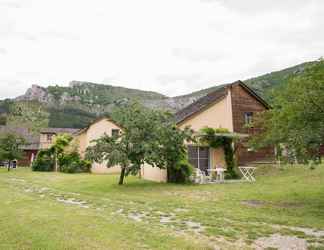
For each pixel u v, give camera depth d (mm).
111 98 139125
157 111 18219
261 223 7867
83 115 114188
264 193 13258
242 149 23938
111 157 16672
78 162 30938
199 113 23703
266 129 13305
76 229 6895
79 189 15938
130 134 16984
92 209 9836
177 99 129750
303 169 20141
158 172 20234
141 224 7520
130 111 17688
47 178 22844
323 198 11633
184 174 18266
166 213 9219
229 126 24312
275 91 10641
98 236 6328
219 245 5930
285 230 7121
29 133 51844
